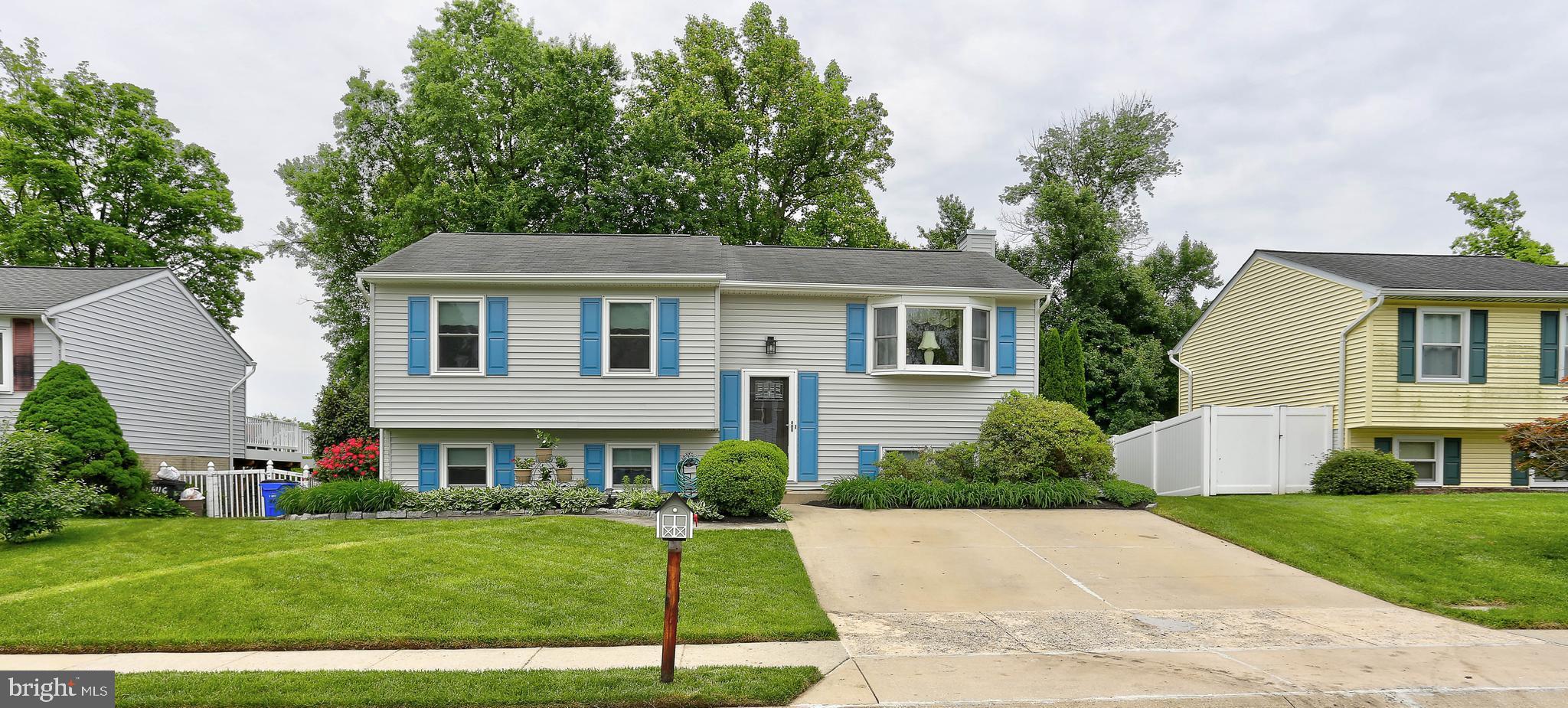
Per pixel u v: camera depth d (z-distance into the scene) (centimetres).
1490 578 987
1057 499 1448
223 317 2920
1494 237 2948
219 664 677
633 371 1535
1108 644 758
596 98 2467
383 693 593
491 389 1512
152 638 734
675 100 2691
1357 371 1664
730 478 1274
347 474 1617
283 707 578
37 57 2675
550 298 1530
